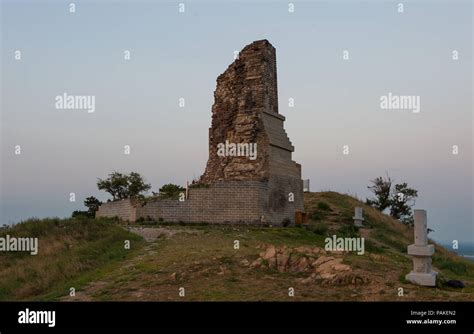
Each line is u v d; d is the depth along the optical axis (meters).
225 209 36.09
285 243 30.00
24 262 26.19
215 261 21.17
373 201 71.12
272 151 38.47
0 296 21.20
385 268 20.53
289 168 40.88
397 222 54.72
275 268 20.14
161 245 26.97
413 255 18.61
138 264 22.03
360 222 44.62
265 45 39.78
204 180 40.31
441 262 32.88
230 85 40.59
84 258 25.20
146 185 67.94
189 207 36.59
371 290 17.39
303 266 20.05
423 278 18.22
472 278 26.02
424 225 18.73
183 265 20.86
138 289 17.94
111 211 41.78
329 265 19.70
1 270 25.50
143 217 37.06
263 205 36.34
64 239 29.81
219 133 40.50
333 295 16.81
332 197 55.47
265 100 39.03
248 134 38.38
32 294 21.14
